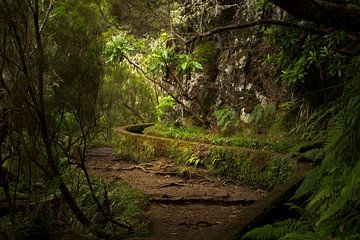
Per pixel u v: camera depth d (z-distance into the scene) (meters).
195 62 11.10
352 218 2.38
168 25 10.44
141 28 9.48
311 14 4.29
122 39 10.76
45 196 4.79
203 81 11.79
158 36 12.54
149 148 10.01
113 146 11.86
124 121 14.45
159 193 7.12
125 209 5.76
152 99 14.88
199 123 11.62
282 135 8.73
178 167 8.98
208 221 5.77
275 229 2.75
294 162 6.83
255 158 7.89
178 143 9.44
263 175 7.65
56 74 4.45
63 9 4.79
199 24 11.83
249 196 7.09
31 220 4.52
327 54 7.10
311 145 6.47
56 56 4.47
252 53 10.70
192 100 11.79
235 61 11.06
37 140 4.78
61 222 5.00
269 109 8.95
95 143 12.16
